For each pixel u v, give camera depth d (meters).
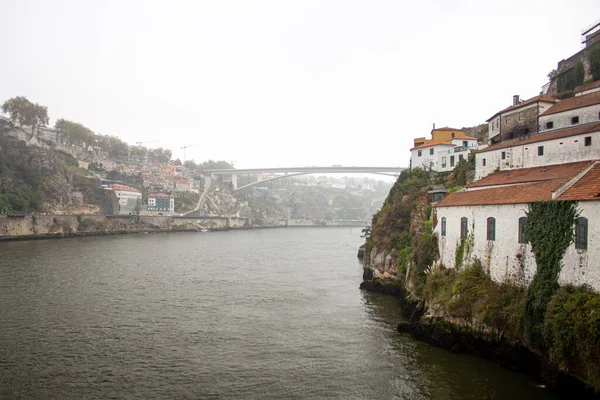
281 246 117.38
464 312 30.47
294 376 26.55
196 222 198.25
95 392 23.98
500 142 47.38
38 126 175.25
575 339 21.84
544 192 27.31
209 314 40.44
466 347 30.00
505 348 27.45
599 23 58.56
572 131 35.25
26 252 82.12
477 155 44.94
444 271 36.16
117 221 156.62
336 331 35.31
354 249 110.50
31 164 137.25
